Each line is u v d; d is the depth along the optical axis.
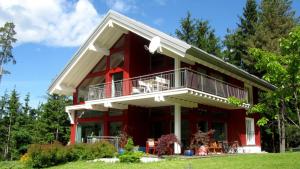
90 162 15.98
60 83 23.34
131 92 19.61
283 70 9.05
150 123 21.03
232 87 21.47
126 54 20.72
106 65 22.06
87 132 23.08
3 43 45.16
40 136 34.91
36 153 16.39
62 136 35.75
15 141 35.69
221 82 20.31
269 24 39.34
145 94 17.66
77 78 23.70
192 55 16.86
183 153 18.92
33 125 37.00
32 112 40.22
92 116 22.73
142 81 18.78
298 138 31.06
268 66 9.30
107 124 21.41
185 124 19.69
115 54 21.72
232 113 23.59
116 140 19.17
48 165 16.44
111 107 19.58
